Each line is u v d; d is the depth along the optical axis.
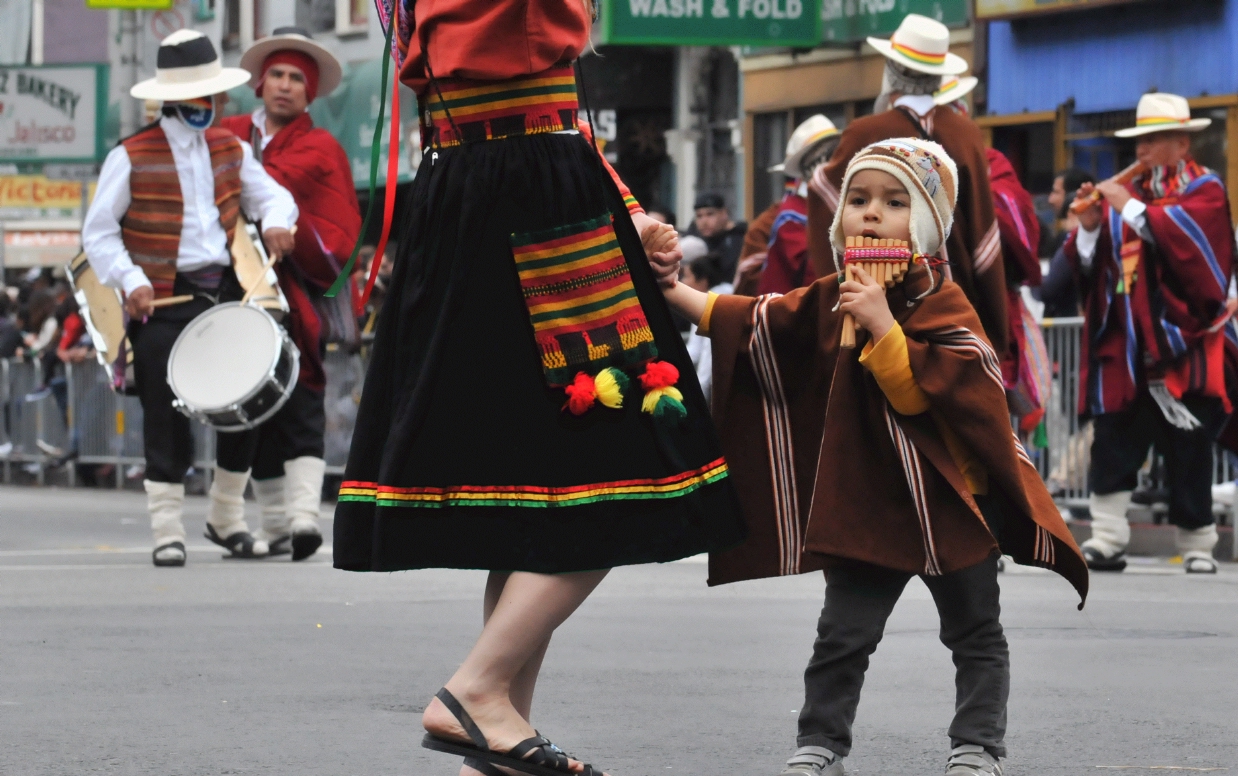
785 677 15.45
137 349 24.39
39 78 69.88
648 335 10.52
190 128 24.53
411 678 15.20
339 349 38.97
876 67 50.34
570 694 14.58
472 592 21.59
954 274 22.45
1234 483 29.19
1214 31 42.50
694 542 10.51
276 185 25.03
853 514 11.12
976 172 22.45
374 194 10.88
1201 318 26.00
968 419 11.02
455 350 10.34
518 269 10.34
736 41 49.16
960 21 48.12
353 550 10.48
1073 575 11.48
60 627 18.19
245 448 25.61
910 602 20.88
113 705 13.87
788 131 53.47
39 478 49.56
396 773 11.57
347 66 63.75
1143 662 16.58
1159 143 26.55
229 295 24.55
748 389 11.65
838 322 11.34
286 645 17.03
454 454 10.28
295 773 11.56
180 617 19.06
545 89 10.50
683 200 56.50
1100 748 12.65
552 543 10.20
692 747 12.55
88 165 70.81
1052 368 30.12
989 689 11.37
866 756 12.33
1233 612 20.59
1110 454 26.27
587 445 10.31
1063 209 33.06
